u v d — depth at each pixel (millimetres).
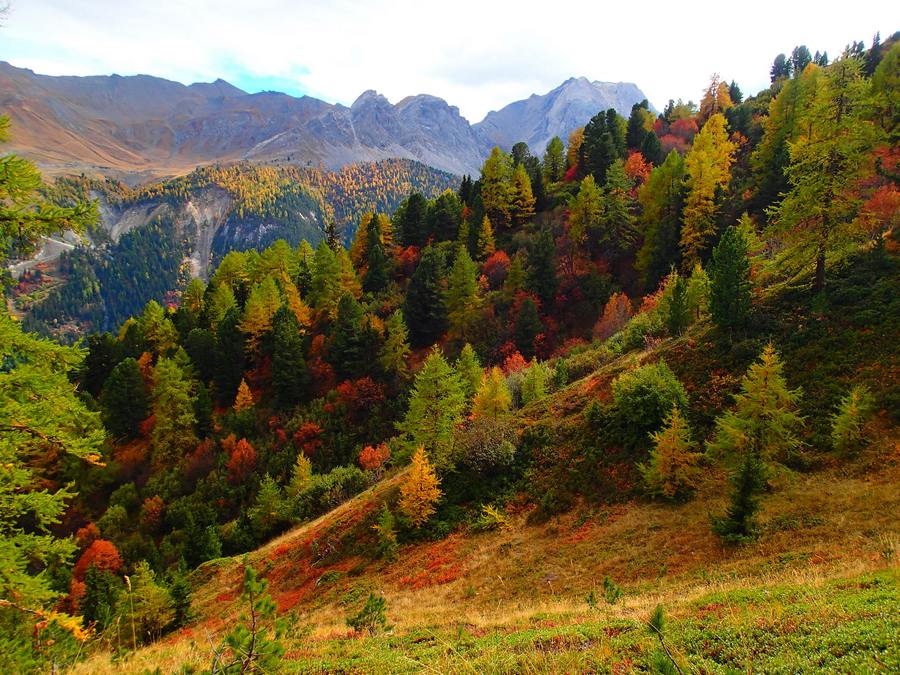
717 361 30219
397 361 60031
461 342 64312
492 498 29953
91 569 31359
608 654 7922
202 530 44656
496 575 22906
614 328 53844
